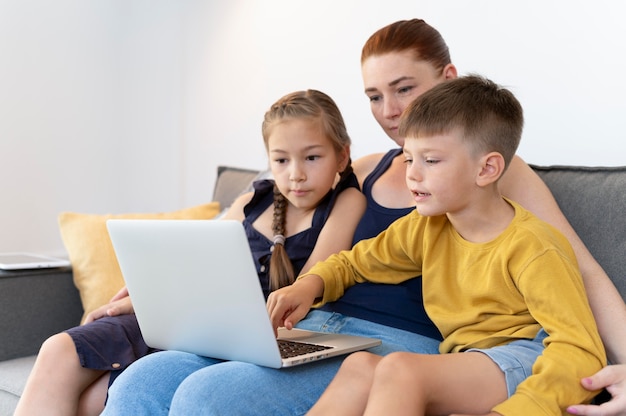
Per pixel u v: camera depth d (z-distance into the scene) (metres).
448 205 1.37
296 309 1.48
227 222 1.22
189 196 3.48
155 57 3.56
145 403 1.35
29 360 2.02
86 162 3.42
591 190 1.62
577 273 1.30
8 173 3.18
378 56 1.74
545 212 1.53
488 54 2.36
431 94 1.41
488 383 1.18
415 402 1.10
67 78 3.35
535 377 1.15
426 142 1.36
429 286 1.45
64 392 1.58
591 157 2.11
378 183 1.81
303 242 1.80
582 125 2.13
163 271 1.36
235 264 1.24
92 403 1.63
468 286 1.38
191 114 3.46
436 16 2.50
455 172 1.35
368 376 1.20
